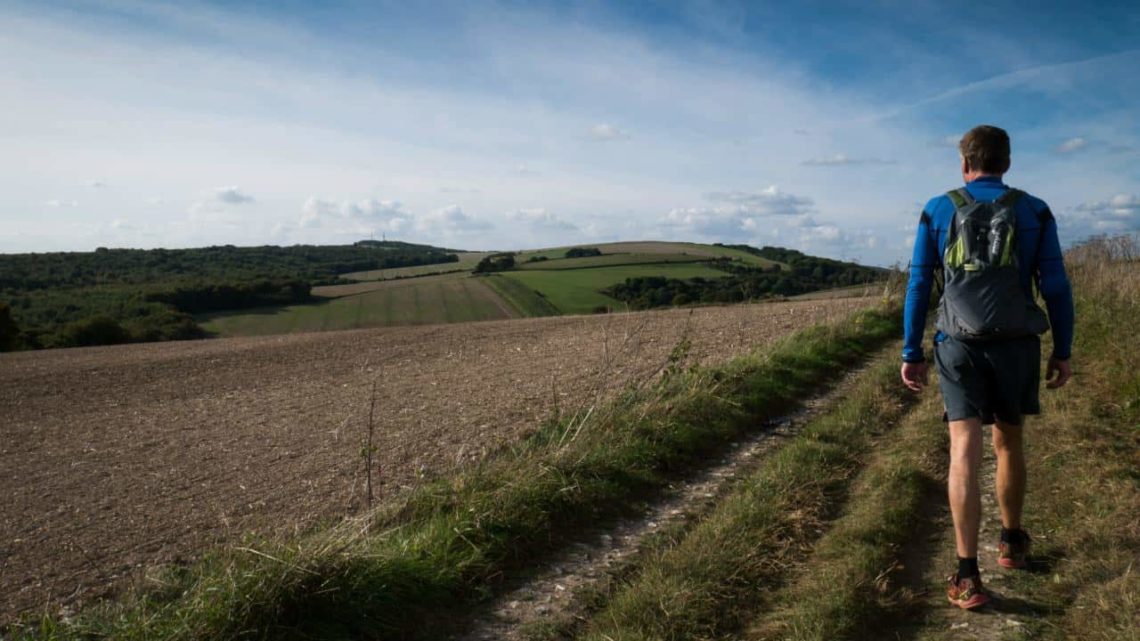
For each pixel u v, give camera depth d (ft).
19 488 19.94
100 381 43.91
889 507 14.64
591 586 12.65
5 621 11.78
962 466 11.07
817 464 17.38
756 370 27.22
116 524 16.31
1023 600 11.08
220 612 10.36
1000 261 10.87
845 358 32.22
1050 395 21.76
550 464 16.57
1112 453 16.25
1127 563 11.44
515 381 33.27
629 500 16.62
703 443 20.21
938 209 11.69
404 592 11.88
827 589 11.52
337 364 46.68
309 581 11.20
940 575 12.21
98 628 10.58
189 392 38.27
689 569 12.42
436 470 18.70
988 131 11.68
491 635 11.27
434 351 50.44
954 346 11.32
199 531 15.46
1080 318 32.19
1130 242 41.96
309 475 19.34
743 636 10.72
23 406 35.78
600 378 31.45
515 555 13.83
